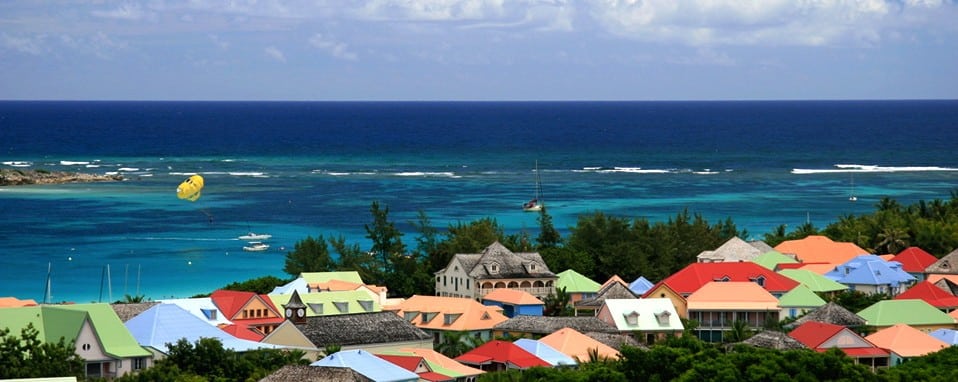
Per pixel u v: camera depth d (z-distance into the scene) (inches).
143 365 5201.8
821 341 5895.7
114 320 5290.4
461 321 6599.4
